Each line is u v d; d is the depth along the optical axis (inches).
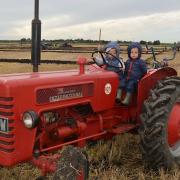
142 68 237.1
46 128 189.6
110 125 232.2
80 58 209.9
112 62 246.4
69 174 161.8
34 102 178.4
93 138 219.5
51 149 191.3
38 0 244.5
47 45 2765.7
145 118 207.2
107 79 217.2
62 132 194.5
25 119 169.9
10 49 2805.1
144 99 230.4
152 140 205.8
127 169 220.7
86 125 211.3
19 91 172.2
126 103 233.9
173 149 221.6
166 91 209.9
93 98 209.6
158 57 1040.2
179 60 1266.0
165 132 208.1
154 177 209.0
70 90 196.1
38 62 247.1
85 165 163.2
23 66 1069.1
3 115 171.8
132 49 237.3
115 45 252.5
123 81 238.4
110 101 220.4
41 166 173.8
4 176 205.9
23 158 177.2
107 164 228.2
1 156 175.0
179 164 219.3
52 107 187.2
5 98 169.9
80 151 164.9
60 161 165.2
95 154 238.5
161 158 210.5
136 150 251.9
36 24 245.4
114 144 255.8
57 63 1234.0
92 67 232.5
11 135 172.1
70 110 202.8
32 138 179.0
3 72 854.5
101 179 200.7
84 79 203.9
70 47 2600.9
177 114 217.5
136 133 251.8
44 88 182.5
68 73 209.3
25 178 203.8
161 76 238.8
